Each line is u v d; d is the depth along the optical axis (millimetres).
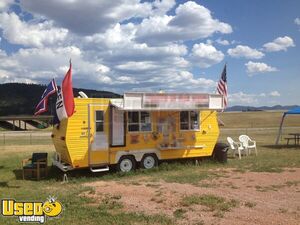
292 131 45625
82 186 11289
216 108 14953
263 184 11047
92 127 13109
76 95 13664
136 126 13969
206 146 15477
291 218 7488
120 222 7324
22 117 81250
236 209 8211
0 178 13242
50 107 14633
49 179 12891
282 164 15047
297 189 10312
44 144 28641
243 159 16844
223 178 12133
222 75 17547
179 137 14859
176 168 14273
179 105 14078
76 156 12828
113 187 10820
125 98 13086
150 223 7258
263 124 69312
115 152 13523
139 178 12555
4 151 21875
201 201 8812
